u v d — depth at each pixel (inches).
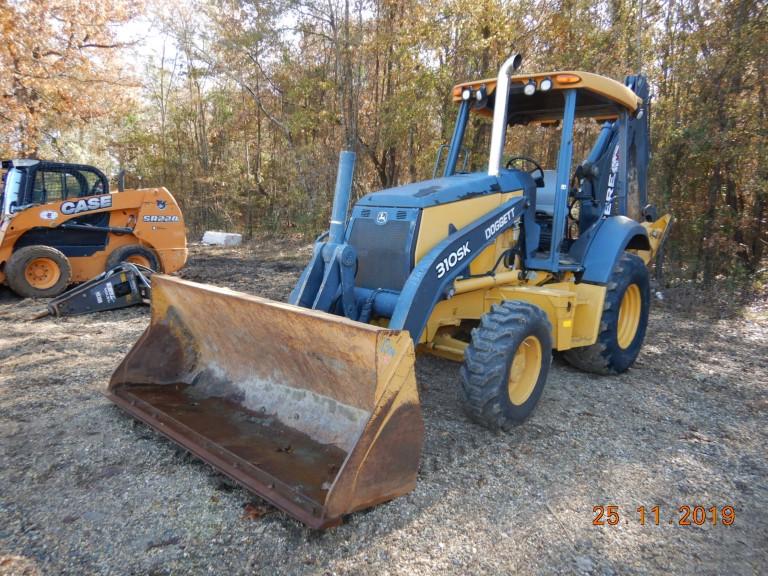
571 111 170.2
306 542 103.5
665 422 164.6
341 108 588.1
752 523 115.9
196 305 149.1
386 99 564.4
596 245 193.3
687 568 101.6
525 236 180.7
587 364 200.5
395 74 546.9
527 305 148.0
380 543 104.0
